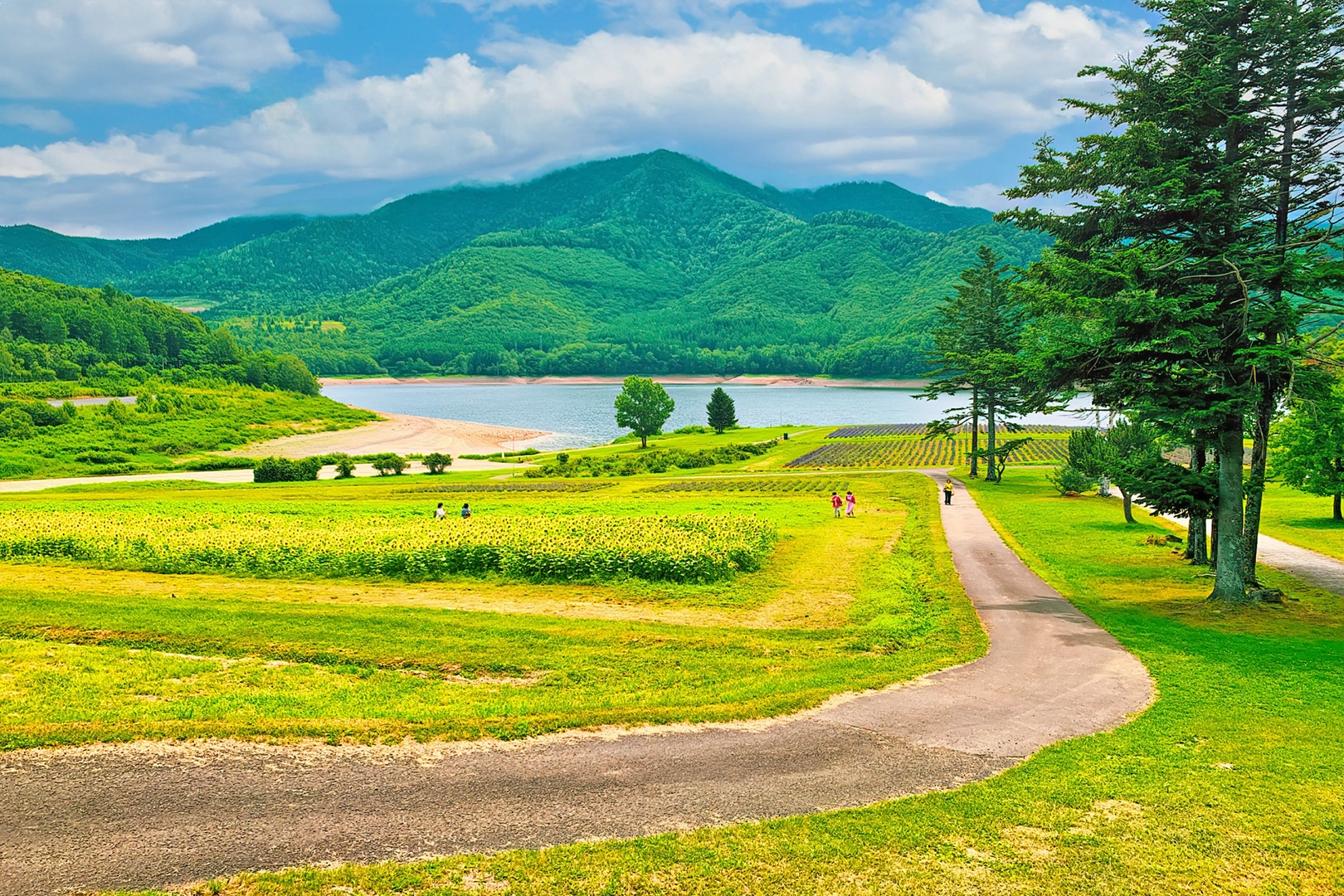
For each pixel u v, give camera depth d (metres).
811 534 41.72
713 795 12.22
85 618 21.64
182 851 10.43
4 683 16.64
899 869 10.31
